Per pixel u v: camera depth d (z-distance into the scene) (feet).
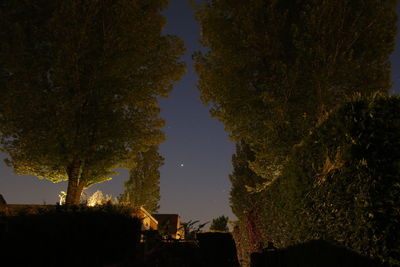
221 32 31.22
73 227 14.93
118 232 21.24
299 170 17.76
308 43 24.93
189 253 25.09
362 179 10.82
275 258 22.45
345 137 12.26
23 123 31.32
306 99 25.48
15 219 11.33
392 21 24.93
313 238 15.55
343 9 24.30
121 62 34.30
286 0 28.94
